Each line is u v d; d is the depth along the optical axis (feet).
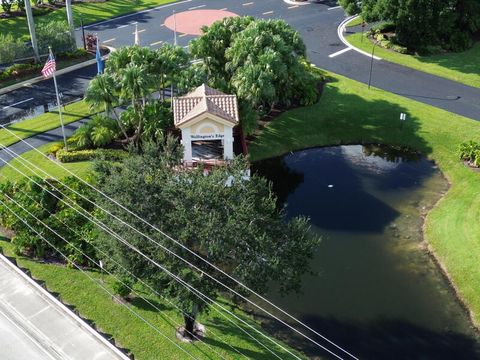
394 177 158.40
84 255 120.57
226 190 100.07
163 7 261.65
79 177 146.30
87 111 181.78
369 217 143.74
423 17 206.49
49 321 101.96
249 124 155.74
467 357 108.37
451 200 146.30
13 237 126.52
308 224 141.38
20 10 248.32
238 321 112.06
